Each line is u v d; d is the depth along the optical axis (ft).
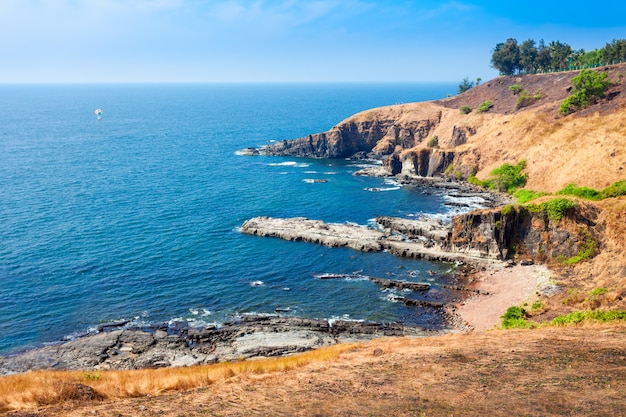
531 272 265.13
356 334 208.23
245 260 294.05
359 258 301.02
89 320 219.61
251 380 98.07
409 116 652.07
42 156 613.93
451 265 289.74
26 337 203.82
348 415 76.13
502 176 440.45
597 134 402.93
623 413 70.44
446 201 423.23
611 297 191.62
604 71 555.69
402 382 91.97
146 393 90.79
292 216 382.01
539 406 75.46
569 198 278.46
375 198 436.35
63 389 86.22
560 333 129.70
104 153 647.56
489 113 577.02
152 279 263.08
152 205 399.24
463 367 99.40
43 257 284.20
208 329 212.02
